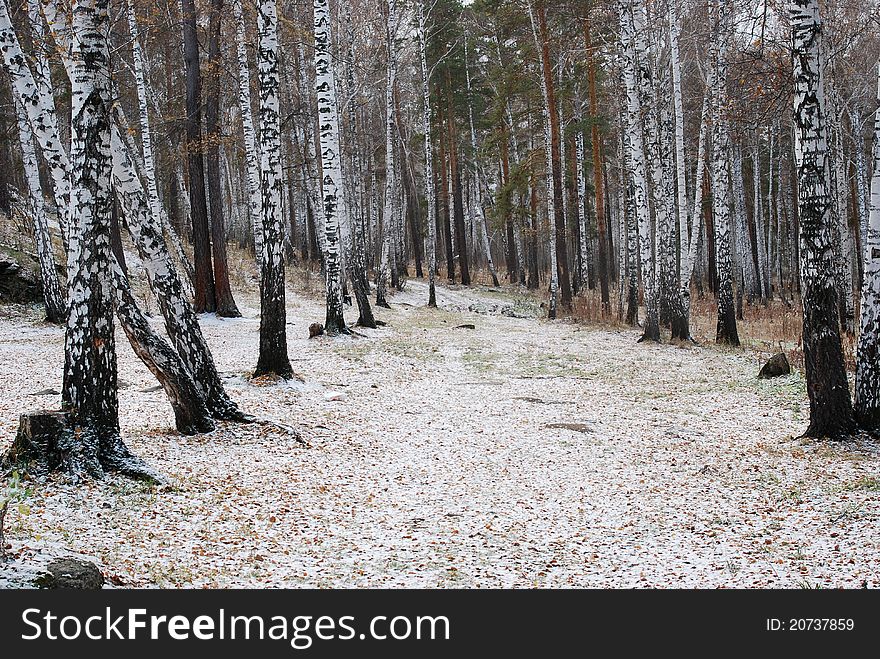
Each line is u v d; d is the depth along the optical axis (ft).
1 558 16.53
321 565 20.66
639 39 71.31
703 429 39.29
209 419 33.78
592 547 23.06
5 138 86.89
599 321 93.61
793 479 29.43
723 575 20.56
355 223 103.19
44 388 42.91
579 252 134.72
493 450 35.47
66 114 93.91
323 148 67.26
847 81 79.71
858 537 22.82
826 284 33.47
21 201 100.68
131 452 29.32
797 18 32.35
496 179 188.65
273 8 45.93
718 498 27.91
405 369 56.95
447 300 120.26
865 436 33.55
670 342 72.38
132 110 101.40
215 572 19.29
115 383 26.14
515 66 108.68
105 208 25.41
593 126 103.91
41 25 38.68
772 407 43.70
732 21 68.54
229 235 144.36
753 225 144.66
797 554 21.93
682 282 82.38
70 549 19.03
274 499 26.40
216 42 76.64
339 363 56.95
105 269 25.58
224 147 111.04
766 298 123.65
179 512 23.72
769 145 127.44
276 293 47.09
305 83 104.88
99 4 24.77
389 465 32.45
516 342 74.38
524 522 25.48
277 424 35.47
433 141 150.30
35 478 23.73
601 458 34.09
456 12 128.57
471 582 19.79
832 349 33.73
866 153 102.68
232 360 55.06
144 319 31.96
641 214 72.54
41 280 71.77
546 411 43.93
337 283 69.31
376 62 119.96
